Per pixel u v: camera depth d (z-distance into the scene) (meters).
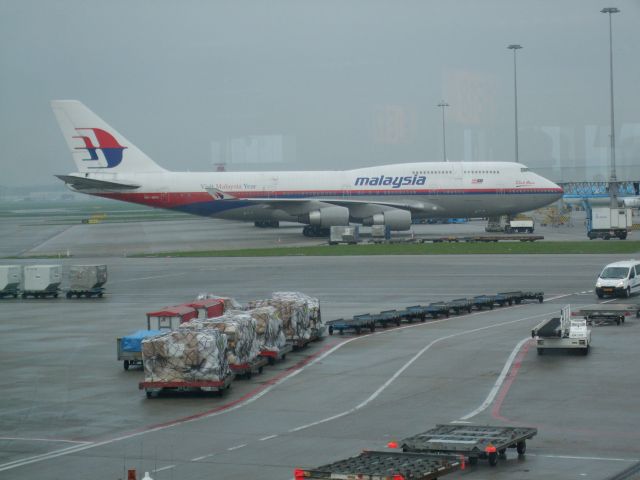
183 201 161.88
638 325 66.12
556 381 46.47
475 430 34.38
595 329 64.50
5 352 59.94
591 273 99.88
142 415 41.75
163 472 32.00
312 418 40.09
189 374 45.28
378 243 143.75
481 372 49.44
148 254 138.38
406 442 32.59
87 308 83.31
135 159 164.38
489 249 128.62
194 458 33.81
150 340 45.75
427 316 74.12
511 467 31.38
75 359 57.09
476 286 91.25
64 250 153.25
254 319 53.03
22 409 43.38
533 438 35.34
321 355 56.78
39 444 36.78
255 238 167.88
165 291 94.38
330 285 94.81
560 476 30.17
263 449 34.81
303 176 162.50
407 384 47.00
